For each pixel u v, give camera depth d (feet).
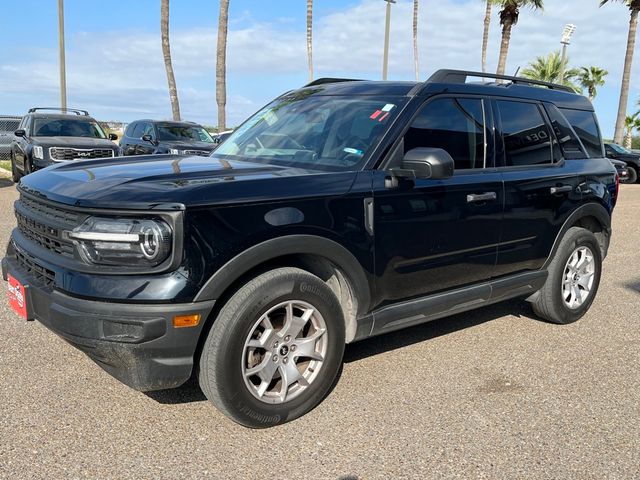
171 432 10.02
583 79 141.90
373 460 9.41
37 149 40.01
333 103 13.38
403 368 13.06
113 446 9.52
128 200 8.99
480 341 14.94
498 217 13.43
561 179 15.08
